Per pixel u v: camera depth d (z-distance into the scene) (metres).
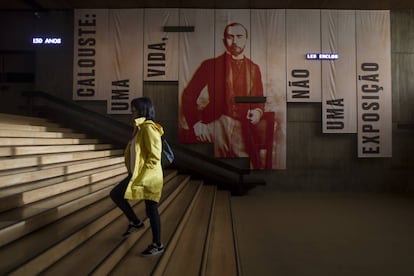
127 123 9.47
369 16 9.60
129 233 3.12
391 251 4.19
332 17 9.59
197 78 9.50
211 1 9.20
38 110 9.45
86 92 9.48
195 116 9.44
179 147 9.08
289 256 4.02
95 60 9.52
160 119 9.55
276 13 9.59
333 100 9.47
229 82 9.47
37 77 9.59
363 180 9.47
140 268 2.74
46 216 2.97
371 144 9.42
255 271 3.55
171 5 9.44
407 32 9.72
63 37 9.65
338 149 9.50
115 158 6.61
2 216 2.78
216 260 3.83
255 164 9.36
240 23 9.58
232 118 9.42
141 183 2.81
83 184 4.53
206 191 8.12
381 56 9.54
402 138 9.53
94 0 9.12
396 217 6.17
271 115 9.43
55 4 9.31
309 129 9.53
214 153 9.39
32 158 4.36
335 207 7.22
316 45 9.55
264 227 5.43
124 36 9.55
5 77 9.80
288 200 8.20
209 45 9.55
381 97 9.48
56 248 2.48
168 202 5.40
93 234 3.19
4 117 6.49
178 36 9.55
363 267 3.65
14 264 2.07
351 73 9.51
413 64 9.67
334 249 4.28
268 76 9.49
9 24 9.72
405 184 9.47
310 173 9.46
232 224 5.47
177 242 3.99
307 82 9.49
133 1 9.20
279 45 9.54
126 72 9.52
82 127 9.42
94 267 2.39
